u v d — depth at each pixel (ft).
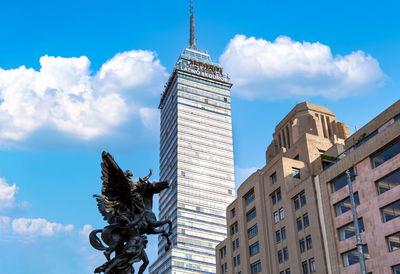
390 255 165.58
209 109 640.58
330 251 196.65
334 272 191.42
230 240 287.28
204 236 542.16
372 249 174.60
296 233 222.48
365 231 180.04
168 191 595.88
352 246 185.26
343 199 196.65
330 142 259.60
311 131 279.28
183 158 585.63
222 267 296.10
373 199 178.70
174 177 579.07
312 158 248.93
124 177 58.54
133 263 56.75
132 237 58.13
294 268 217.15
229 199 582.35
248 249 263.90
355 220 102.68
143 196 62.03
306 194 218.79
